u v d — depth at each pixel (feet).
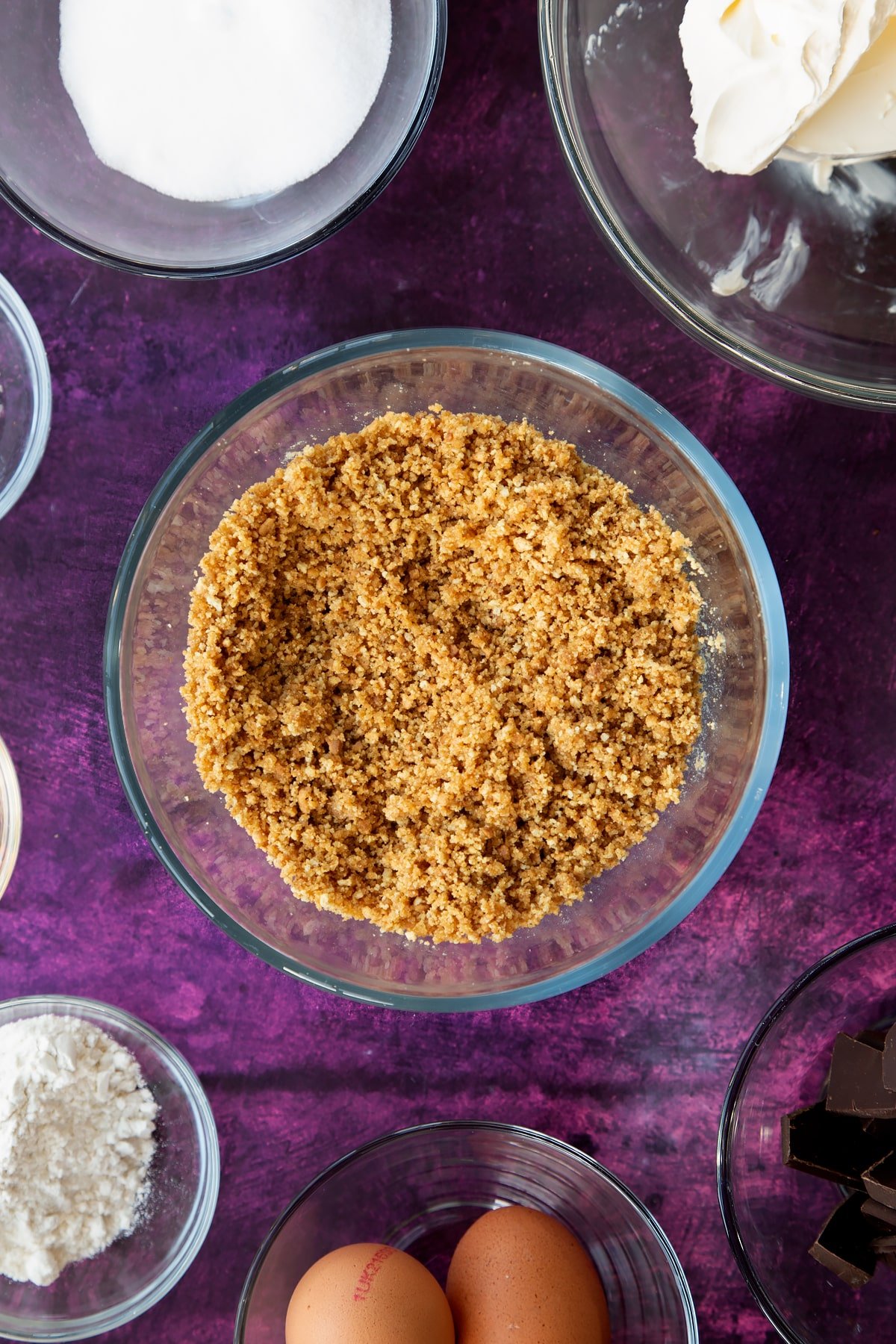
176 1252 1.61
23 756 1.61
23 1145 1.56
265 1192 1.62
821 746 1.61
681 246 1.54
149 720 1.56
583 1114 1.62
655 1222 1.55
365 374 1.55
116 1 1.53
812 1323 1.59
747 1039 1.61
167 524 1.54
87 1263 1.62
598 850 1.53
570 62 1.48
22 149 1.59
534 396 1.56
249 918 1.57
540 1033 1.62
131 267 1.52
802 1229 1.60
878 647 1.60
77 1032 1.60
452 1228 1.63
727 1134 1.52
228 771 1.52
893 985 1.59
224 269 1.52
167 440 1.60
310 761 1.52
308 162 1.57
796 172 1.51
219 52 1.53
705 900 1.61
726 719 1.56
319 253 1.58
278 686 1.53
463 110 1.57
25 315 1.58
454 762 1.51
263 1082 1.62
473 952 1.56
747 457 1.60
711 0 1.42
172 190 1.58
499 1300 1.50
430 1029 1.62
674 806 1.55
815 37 1.40
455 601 1.53
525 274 1.58
